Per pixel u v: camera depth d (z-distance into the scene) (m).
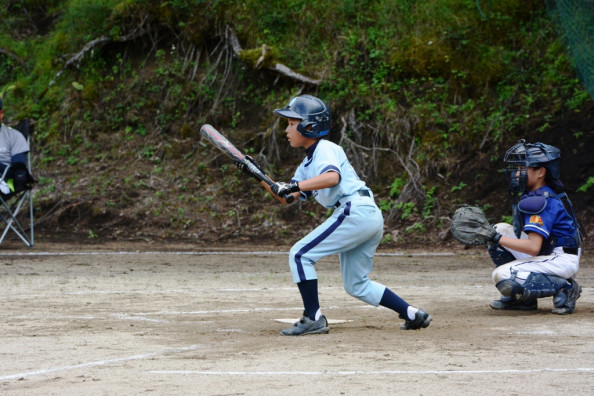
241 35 65.00
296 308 22.88
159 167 59.78
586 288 28.62
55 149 63.09
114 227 53.34
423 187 54.12
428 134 57.44
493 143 55.69
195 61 66.19
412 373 13.34
